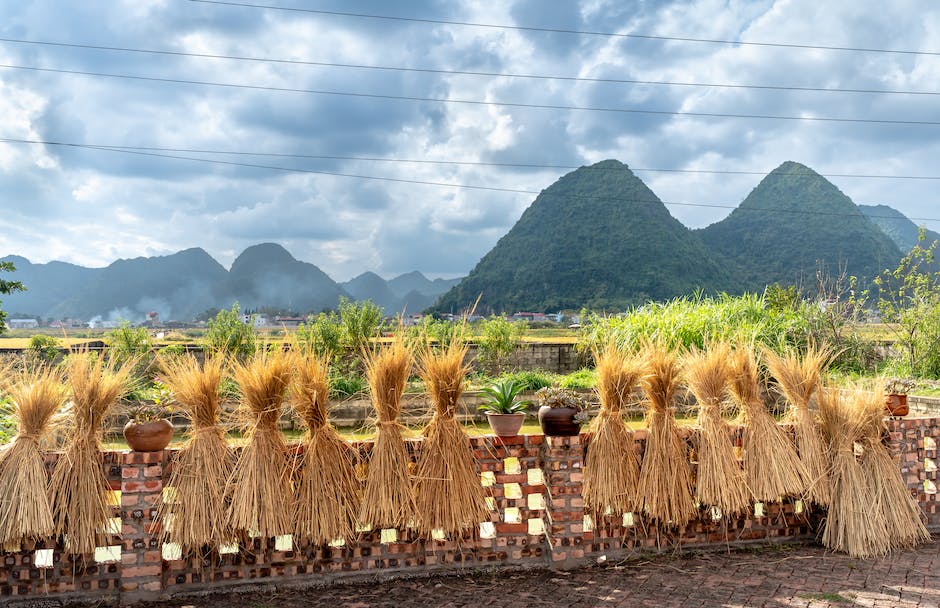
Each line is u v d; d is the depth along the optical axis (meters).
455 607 3.80
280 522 3.98
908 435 5.20
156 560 3.91
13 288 16.33
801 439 4.92
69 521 3.78
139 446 3.92
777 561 4.60
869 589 4.01
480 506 4.31
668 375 4.66
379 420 4.26
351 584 4.21
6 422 4.93
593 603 3.84
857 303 15.79
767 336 14.16
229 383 4.53
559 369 17.88
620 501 4.59
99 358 4.22
